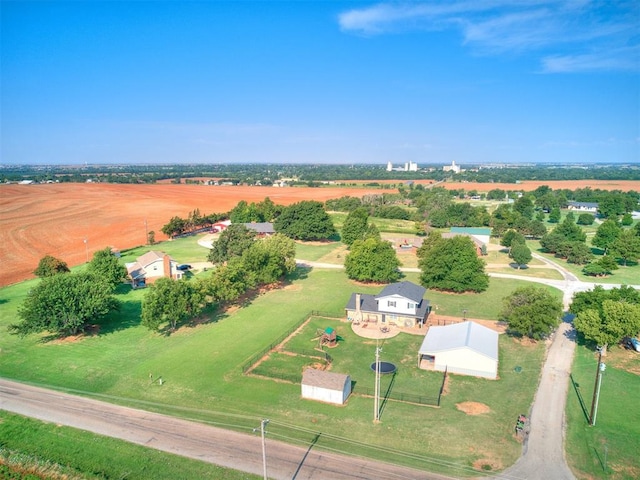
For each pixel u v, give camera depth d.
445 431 40.41
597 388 40.88
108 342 60.38
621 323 54.97
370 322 68.25
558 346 59.38
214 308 74.06
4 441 38.66
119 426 41.06
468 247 84.25
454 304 76.94
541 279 93.56
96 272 76.38
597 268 95.25
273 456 36.72
